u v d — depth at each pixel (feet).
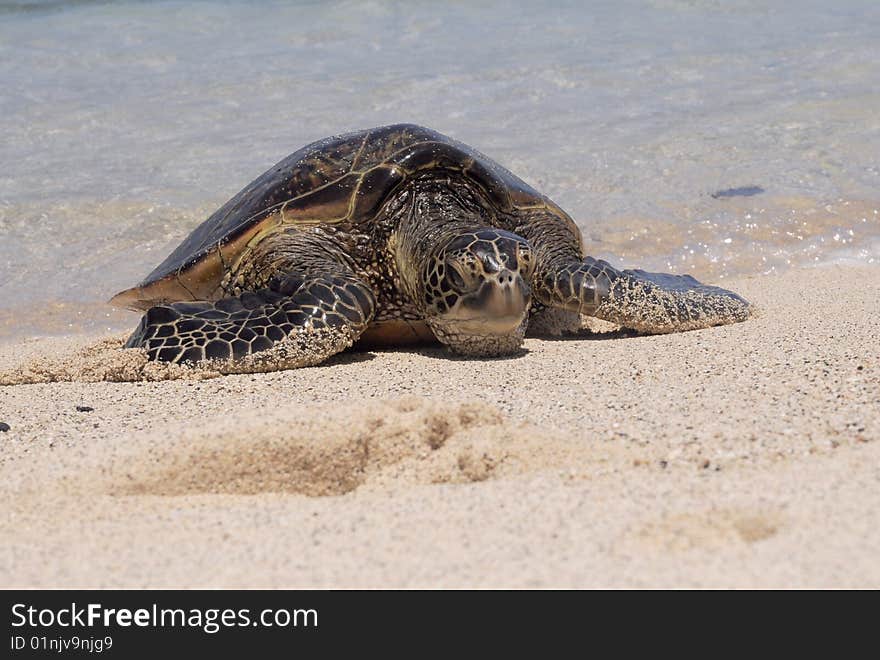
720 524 10.77
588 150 41.98
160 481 13.69
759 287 29.84
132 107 47.34
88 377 20.90
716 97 49.21
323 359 21.77
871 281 29.94
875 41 58.34
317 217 24.48
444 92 49.60
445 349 23.85
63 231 34.58
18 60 54.65
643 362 20.18
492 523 11.35
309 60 55.11
